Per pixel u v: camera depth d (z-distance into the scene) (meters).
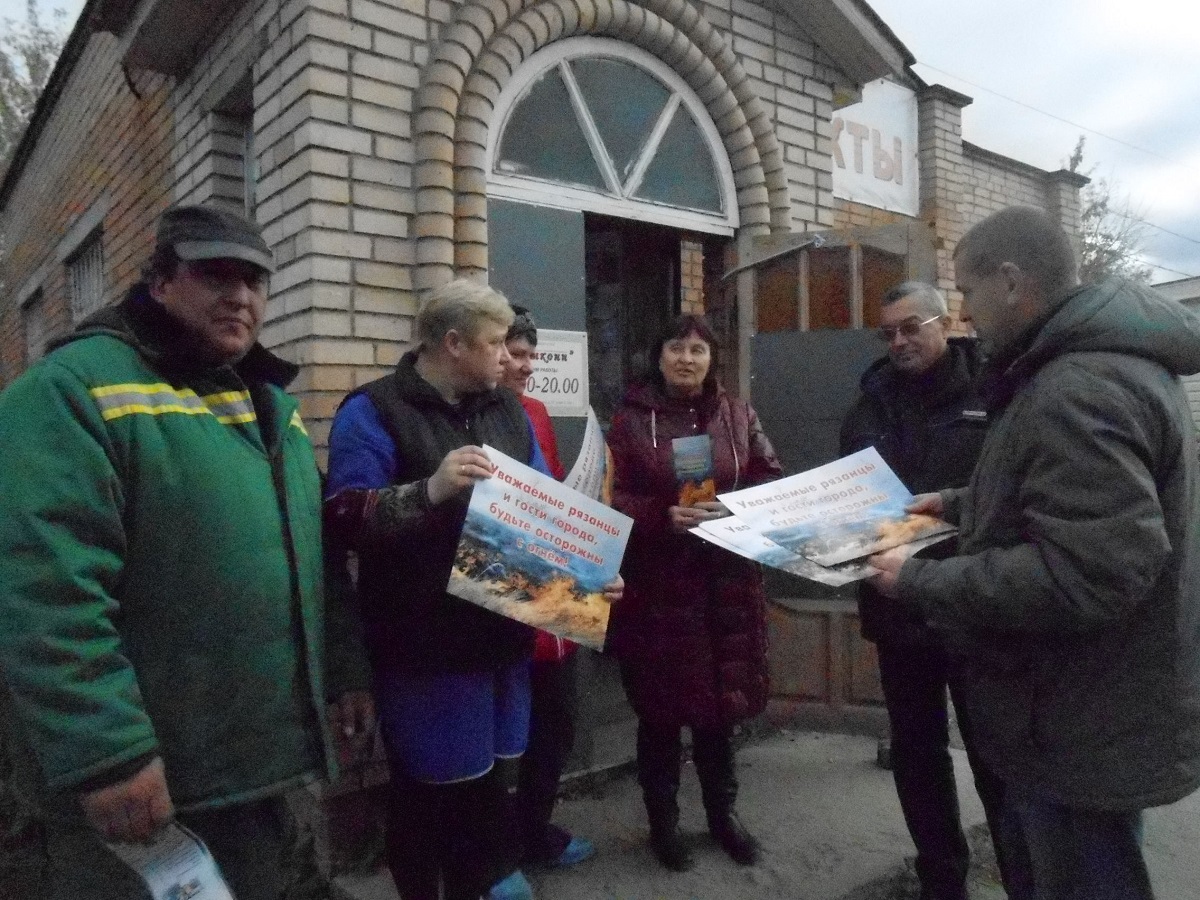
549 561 1.91
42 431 1.30
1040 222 1.59
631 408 2.70
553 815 3.04
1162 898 2.64
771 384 3.77
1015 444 1.53
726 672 2.56
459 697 1.93
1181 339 1.47
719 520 1.85
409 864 2.01
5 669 1.24
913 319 2.34
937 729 2.36
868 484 2.03
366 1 2.86
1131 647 1.45
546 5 3.22
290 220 2.86
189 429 1.45
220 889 1.32
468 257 3.02
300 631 1.59
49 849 1.45
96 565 1.30
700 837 2.86
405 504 1.77
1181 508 1.45
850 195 5.90
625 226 4.27
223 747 1.46
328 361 2.76
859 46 4.12
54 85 5.68
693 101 3.79
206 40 3.62
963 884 2.37
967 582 1.50
